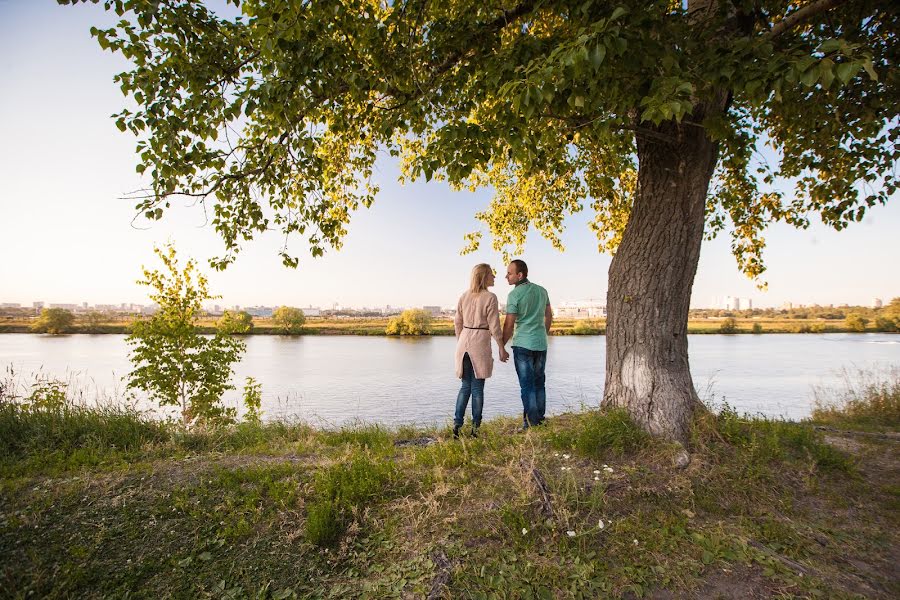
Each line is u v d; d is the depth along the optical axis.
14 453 4.24
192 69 3.80
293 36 3.46
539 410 5.00
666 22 3.21
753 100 2.84
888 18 4.33
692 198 4.27
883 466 4.05
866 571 2.67
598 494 3.22
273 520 3.15
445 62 4.35
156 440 5.00
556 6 3.53
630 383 4.31
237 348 8.90
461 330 5.15
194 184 4.42
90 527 2.99
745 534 2.97
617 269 4.60
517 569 2.64
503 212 10.15
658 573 2.63
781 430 4.26
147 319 8.34
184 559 2.79
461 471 3.75
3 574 2.57
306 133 4.49
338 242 5.83
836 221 6.19
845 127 5.35
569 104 3.11
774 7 4.60
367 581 2.64
